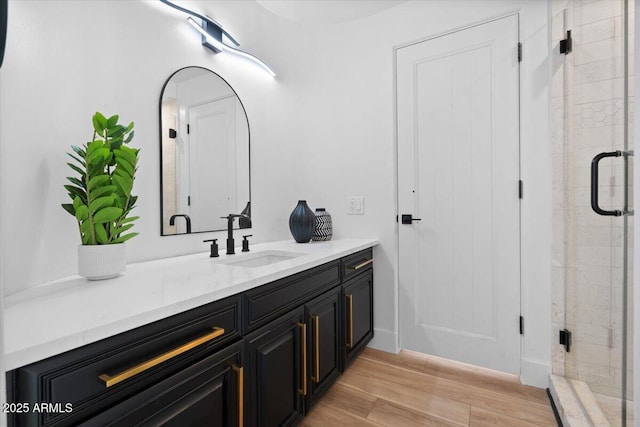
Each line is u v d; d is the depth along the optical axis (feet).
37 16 3.28
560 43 5.28
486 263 6.12
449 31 6.41
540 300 5.57
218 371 3.05
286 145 7.62
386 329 7.10
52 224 3.41
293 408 4.28
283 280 4.09
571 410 4.46
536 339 5.60
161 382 2.52
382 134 7.15
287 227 7.64
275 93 7.30
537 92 5.58
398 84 7.02
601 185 4.21
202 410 2.87
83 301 2.62
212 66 5.77
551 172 5.44
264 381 3.70
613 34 3.92
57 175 3.48
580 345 4.91
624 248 3.40
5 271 2.84
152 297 2.74
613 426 3.82
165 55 4.92
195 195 5.42
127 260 4.40
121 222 3.55
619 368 3.68
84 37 3.84
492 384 5.70
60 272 3.48
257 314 3.62
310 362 4.68
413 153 6.86
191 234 5.34
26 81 3.14
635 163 3.04
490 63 6.06
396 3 6.92
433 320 6.68
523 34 5.71
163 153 4.88
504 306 5.93
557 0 5.30
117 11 4.25
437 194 6.61
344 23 7.60
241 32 6.39
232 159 6.21
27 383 1.82
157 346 2.50
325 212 7.33
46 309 2.40
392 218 7.03
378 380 5.88
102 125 3.42
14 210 2.95
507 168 5.90
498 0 5.91
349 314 5.93
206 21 5.44
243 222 6.45
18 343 1.80
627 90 3.39
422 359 6.70
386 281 7.11
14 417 1.80
